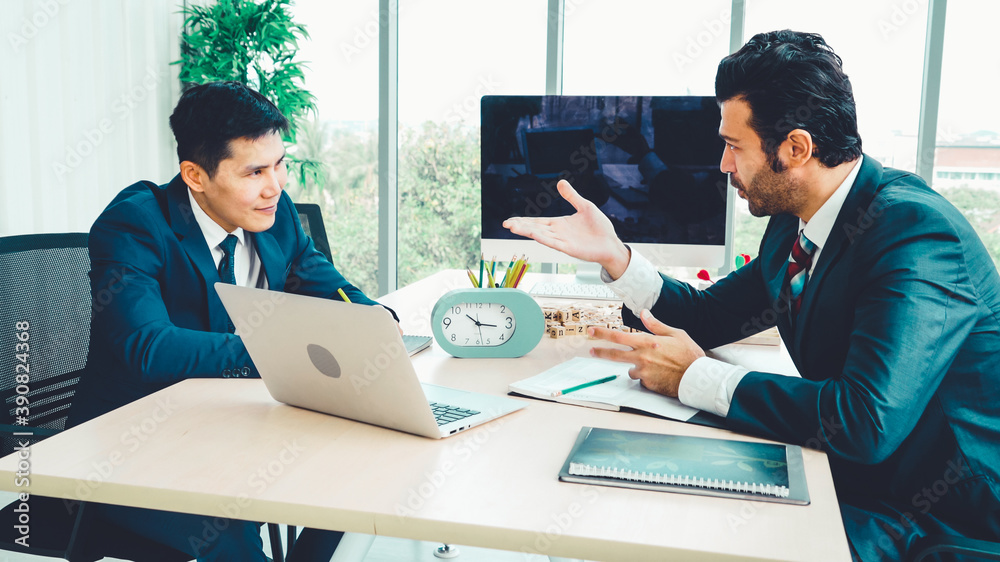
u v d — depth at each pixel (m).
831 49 1.12
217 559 1.19
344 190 4.01
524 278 2.47
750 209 1.23
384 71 3.86
